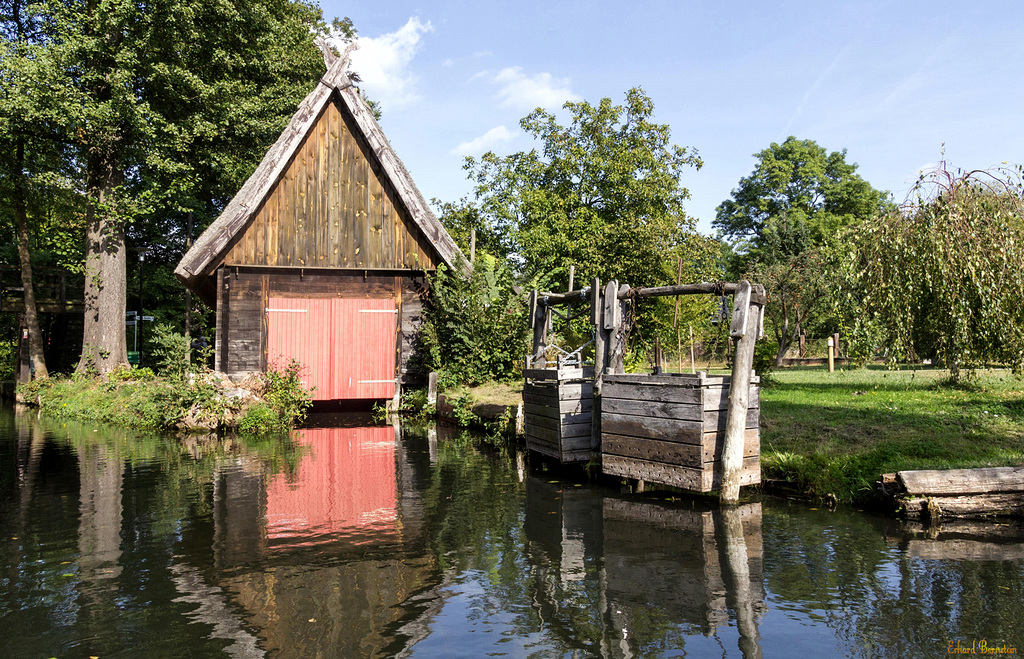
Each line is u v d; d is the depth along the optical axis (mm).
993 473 5879
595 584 4379
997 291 8414
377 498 6848
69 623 3801
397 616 3889
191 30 17703
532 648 3473
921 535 5355
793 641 3523
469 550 5105
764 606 3992
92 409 15078
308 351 15977
